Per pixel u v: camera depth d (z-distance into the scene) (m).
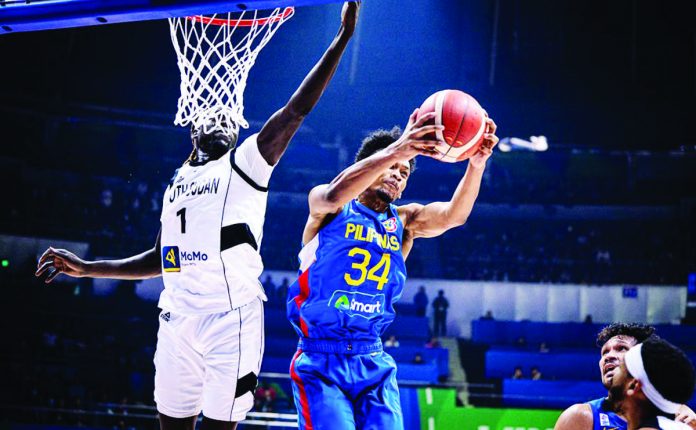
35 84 17.05
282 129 2.89
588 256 18.73
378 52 18.47
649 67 17.78
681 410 3.29
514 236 19.33
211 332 2.89
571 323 16.23
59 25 3.08
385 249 3.14
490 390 13.39
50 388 13.14
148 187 18.69
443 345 16.16
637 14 17.94
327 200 2.89
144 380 13.41
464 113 2.81
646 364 2.38
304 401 3.08
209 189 2.96
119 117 18.16
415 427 10.01
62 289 16.38
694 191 19.50
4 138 17.67
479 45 18.12
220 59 3.50
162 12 2.88
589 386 12.58
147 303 16.42
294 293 3.17
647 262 18.12
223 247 2.89
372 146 3.48
